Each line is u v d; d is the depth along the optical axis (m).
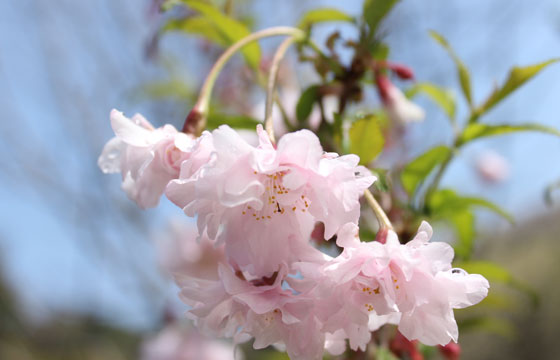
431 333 0.20
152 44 0.32
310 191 0.20
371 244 0.20
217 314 0.21
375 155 0.23
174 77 0.45
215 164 0.19
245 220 0.21
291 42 0.25
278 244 0.20
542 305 0.98
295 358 0.20
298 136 0.20
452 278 0.20
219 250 0.40
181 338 0.48
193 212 0.20
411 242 0.20
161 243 0.43
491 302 0.31
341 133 0.24
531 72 0.27
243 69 0.43
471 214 0.29
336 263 0.20
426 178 0.27
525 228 0.81
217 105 0.42
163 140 0.22
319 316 0.20
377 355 0.25
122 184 0.23
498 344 0.99
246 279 0.21
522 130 0.27
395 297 0.20
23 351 0.99
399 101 0.29
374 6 0.26
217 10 0.28
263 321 0.20
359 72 0.26
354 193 0.20
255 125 0.27
